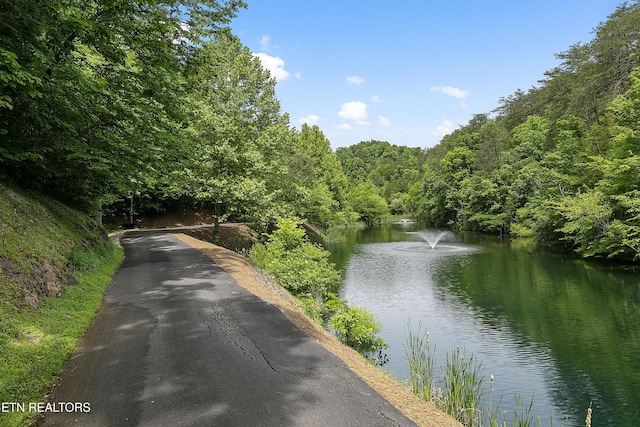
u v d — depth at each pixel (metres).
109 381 4.60
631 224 21.14
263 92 28.95
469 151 58.09
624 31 30.36
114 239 19.77
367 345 11.11
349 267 24.20
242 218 26.45
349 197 69.94
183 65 12.08
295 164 39.19
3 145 9.54
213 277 10.59
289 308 8.21
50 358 4.95
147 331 6.34
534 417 7.48
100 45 9.26
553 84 48.25
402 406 4.33
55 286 7.20
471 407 6.41
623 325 12.41
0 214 7.46
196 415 3.89
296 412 3.99
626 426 7.16
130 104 11.18
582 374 9.26
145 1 9.12
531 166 40.44
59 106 9.11
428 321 13.43
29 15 7.07
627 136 20.66
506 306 14.95
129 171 12.75
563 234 27.56
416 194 73.56
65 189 13.74
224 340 6.00
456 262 25.05
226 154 22.88
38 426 3.65
